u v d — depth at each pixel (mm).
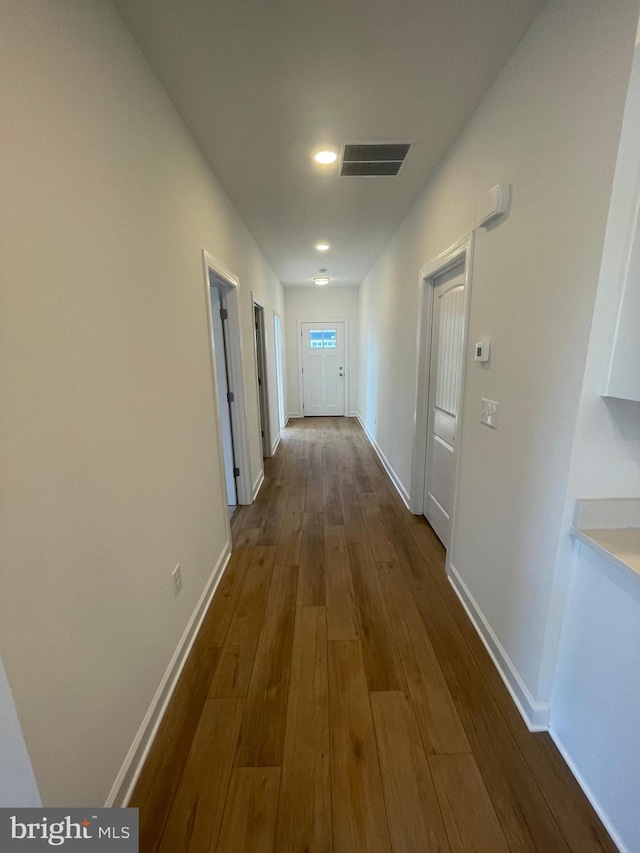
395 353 3555
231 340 2951
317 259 4500
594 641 1081
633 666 947
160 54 1301
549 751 1229
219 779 1157
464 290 1917
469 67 1391
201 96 1523
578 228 1029
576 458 1083
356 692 1446
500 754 1222
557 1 1075
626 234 931
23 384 745
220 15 1154
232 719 1347
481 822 1047
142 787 1142
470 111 1650
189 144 1765
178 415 1604
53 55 845
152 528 1335
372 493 3500
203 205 1977
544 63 1150
